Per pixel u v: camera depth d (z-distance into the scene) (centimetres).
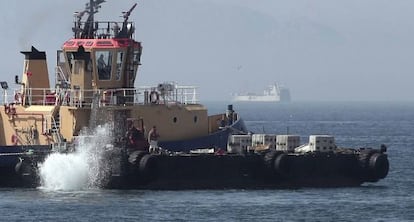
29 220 17475
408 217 18538
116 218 17688
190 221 17550
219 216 18075
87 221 17438
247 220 17775
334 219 18175
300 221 17875
